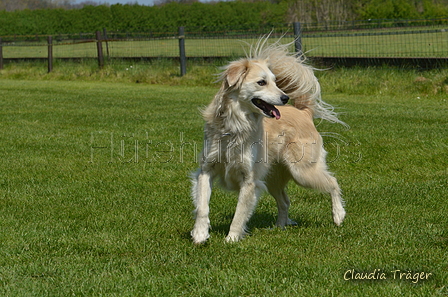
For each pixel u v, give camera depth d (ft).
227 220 18.20
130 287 12.09
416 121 34.55
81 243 14.97
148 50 104.06
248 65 16.26
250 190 16.14
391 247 14.85
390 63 55.11
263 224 18.33
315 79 19.34
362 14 147.54
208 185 16.03
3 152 27.20
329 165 25.45
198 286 12.23
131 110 41.60
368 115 37.35
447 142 28.32
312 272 12.96
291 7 161.38
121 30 162.50
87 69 72.79
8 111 41.42
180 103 45.52
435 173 23.91
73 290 11.90
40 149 27.91
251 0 173.68
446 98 46.11
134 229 16.46
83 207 18.78
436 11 145.07
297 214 19.17
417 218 17.70
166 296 11.73
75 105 45.01
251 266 13.38
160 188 21.58
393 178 23.35
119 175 23.36
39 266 13.24
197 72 63.93
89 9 165.99
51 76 72.38
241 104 15.97
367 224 17.29
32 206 18.76
